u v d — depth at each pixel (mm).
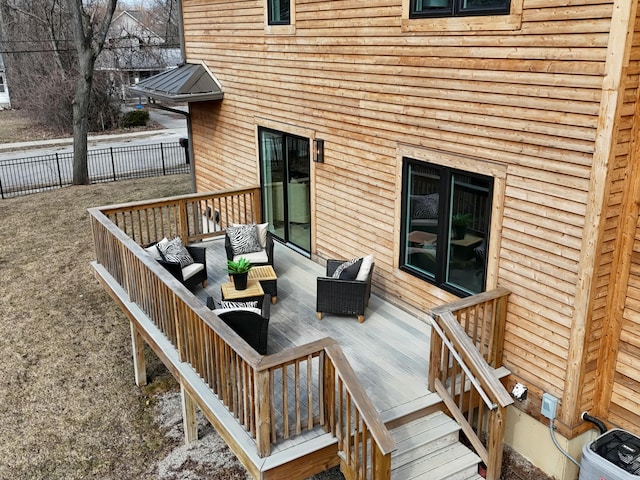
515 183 6047
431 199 7309
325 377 5352
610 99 4965
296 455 5129
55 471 7117
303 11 8898
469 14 6188
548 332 5953
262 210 11430
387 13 7309
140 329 7945
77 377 9086
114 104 37500
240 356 5191
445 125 6770
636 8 4785
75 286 12320
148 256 7613
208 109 12742
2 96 48719
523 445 6445
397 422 5875
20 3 31406
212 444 7492
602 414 5945
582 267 5453
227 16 11078
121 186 21250
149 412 8234
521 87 5785
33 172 25438
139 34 48688
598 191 5188
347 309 7707
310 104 9227
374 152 8055
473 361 5629
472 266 6895
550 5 5371
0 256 14141
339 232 9234
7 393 8695
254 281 8305
